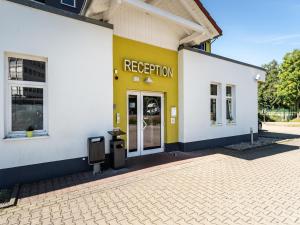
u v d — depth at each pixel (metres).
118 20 7.29
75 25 5.93
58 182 5.28
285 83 30.86
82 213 3.78
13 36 5.07
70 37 5.84
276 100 36.97
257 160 7.47
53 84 5.60
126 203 4.16
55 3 7.98
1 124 4.93
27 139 5.22
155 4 7.95
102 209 3.92
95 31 6.27
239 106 11.37
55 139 5.62
